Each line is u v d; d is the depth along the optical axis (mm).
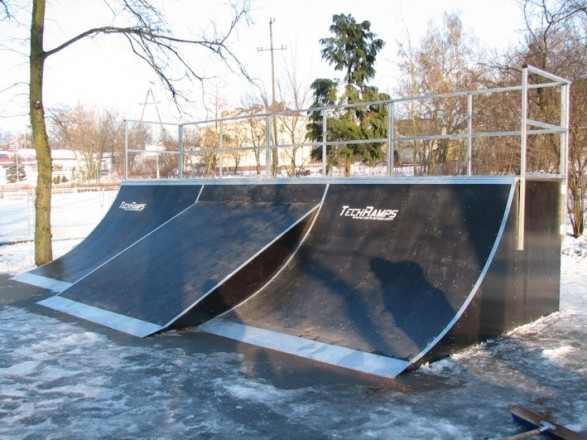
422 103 29906
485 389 4914
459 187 6891
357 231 7590
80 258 11352
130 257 9352
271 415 4434
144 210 11812
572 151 15633
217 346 6348
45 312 8242
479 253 6320
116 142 65375
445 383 5059
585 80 15805
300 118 32406
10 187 53156
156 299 7598
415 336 5746
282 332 6523
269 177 9609
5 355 6094
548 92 16000
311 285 7297
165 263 8555
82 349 6289
